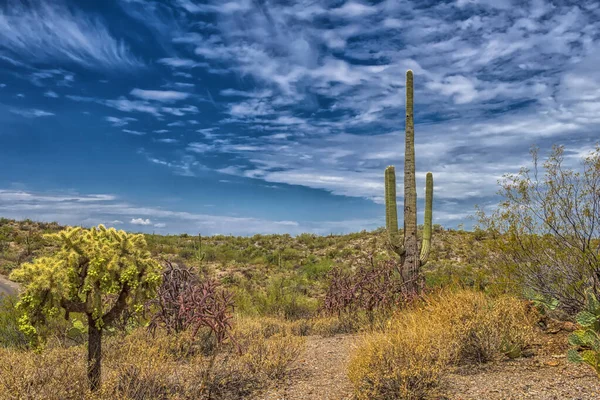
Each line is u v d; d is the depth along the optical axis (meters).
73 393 3.85
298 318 10.59
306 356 6.02
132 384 4.14
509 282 7.14
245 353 5.29
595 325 5.03
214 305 5.18
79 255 3.89
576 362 4.50
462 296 6.50
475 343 5.18
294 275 18.77
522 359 5.05
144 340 5.53
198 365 4.86
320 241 27.92
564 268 6.39
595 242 6.23
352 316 8.27
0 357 4.62
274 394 4.43
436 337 5.05
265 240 29.08
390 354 4.39
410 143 10.71
